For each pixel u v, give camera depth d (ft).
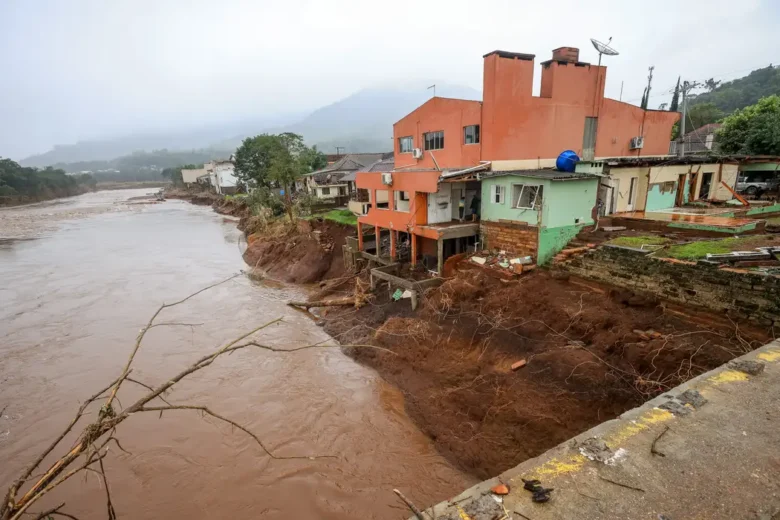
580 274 54.70
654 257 46.65
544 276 57.00
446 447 40.45
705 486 16.33
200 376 57.11
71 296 91.45
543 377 41.91
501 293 55.06
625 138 87.15
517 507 15.57
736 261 40.88
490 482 17.12
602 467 17.47
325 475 38.93
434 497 35.70
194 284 99.50
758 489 16.08
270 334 70.03
